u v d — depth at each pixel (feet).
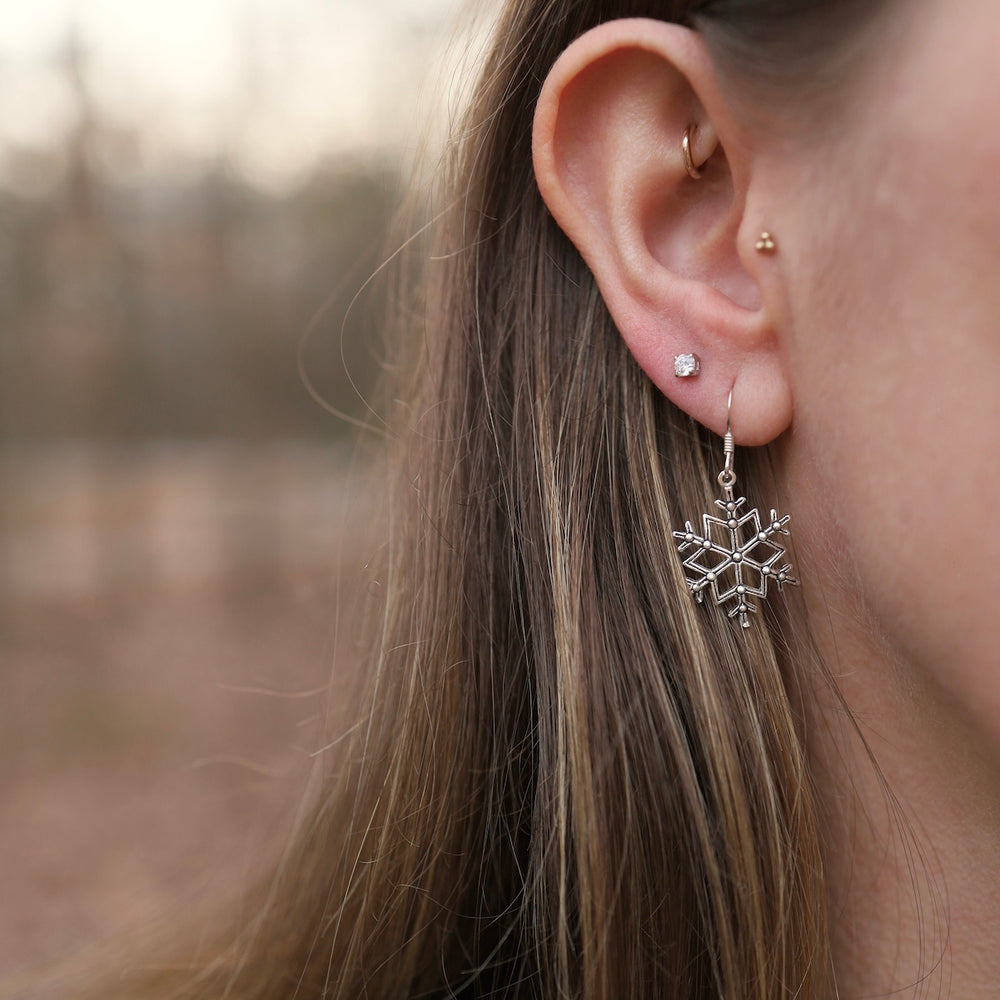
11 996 1.32
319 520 10.36
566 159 0.97
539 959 1.00
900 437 0.91
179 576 9.81
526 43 1.02
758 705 0.96
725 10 0.94
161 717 6.43
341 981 1.07
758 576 0.97
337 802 1.14
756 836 0.96
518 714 1.03
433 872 1.05
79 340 15.23
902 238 0.90
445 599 1.05
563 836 0.97
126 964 1.30
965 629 0.90
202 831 4.98
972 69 0.88
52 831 5.10
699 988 0.96
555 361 1.02
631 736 0.97
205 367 15.23
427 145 1.17
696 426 0.99
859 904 0.99
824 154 0.92
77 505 13.15
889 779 0.96
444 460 1.07
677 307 0.96
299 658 7.13
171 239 14.89
